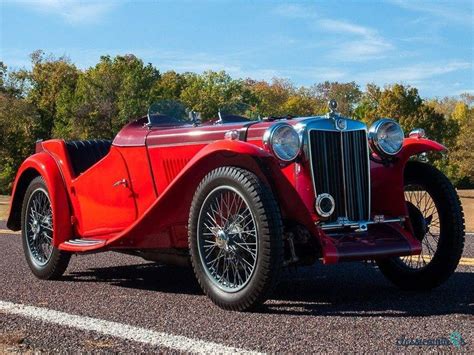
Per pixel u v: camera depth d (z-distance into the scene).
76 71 66.62
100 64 62.44
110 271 5.98
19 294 4.77
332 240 4.31
